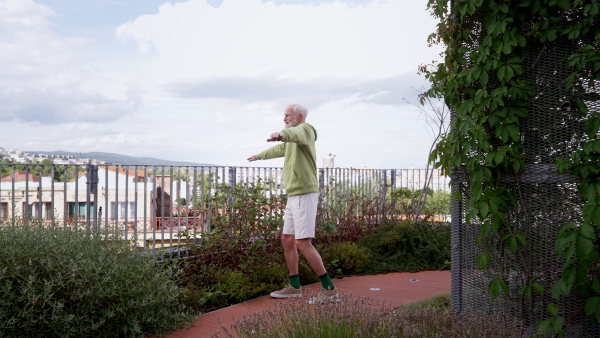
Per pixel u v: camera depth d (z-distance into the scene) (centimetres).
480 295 375
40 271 371
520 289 351
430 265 775
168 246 651
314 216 521
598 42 323
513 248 337
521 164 336
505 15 336
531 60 346
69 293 371
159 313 424
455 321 311
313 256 518
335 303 325
